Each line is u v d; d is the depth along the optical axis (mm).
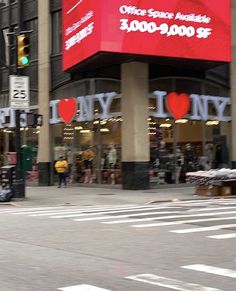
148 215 14758
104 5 22719
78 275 7617
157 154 25859
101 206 18656
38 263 8500
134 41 23188
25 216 15180
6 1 33406
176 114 25891
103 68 26844
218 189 22125
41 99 30312
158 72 26281
